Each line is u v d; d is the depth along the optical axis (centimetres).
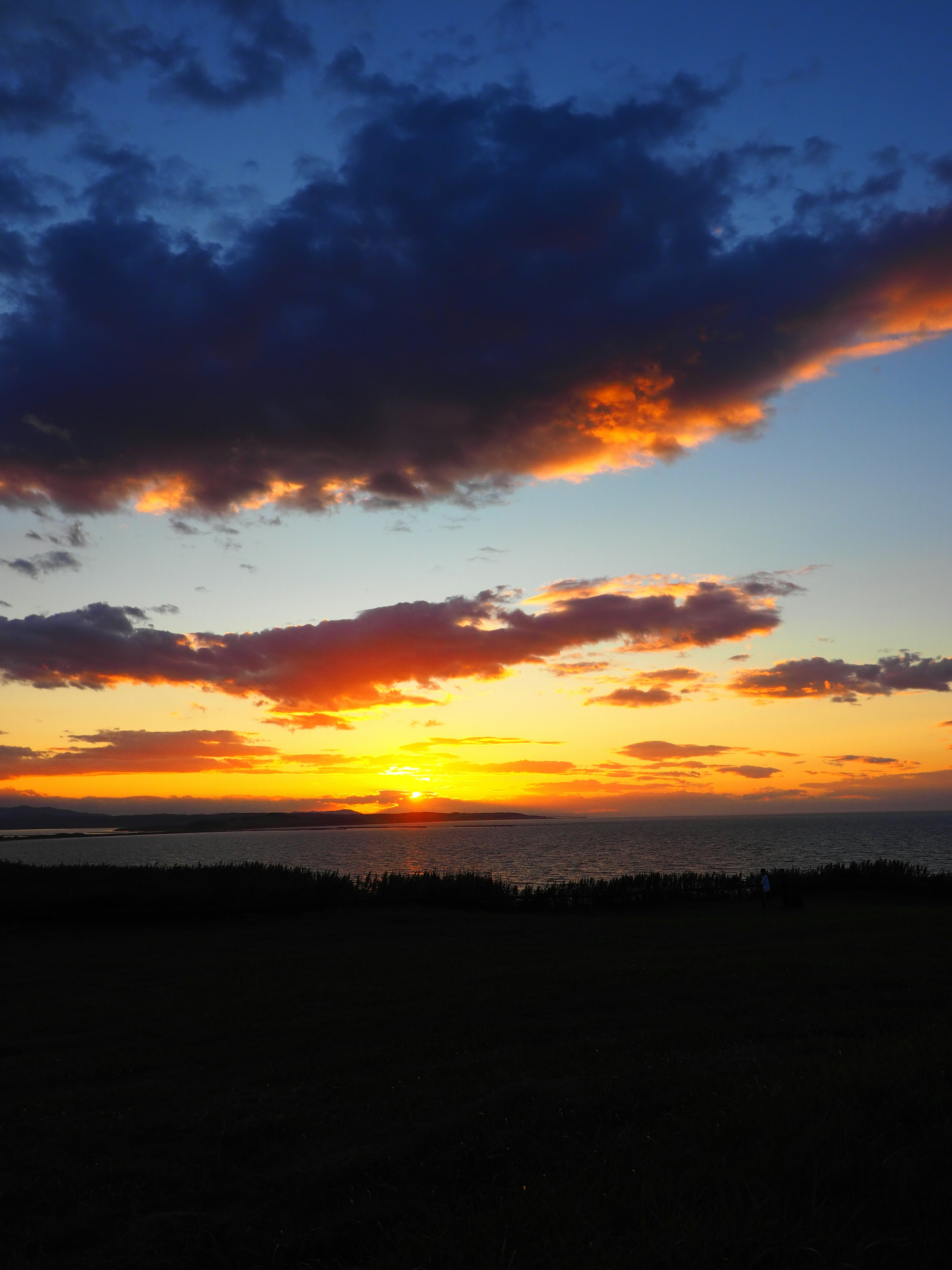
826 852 9712
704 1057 978
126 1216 609
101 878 3447
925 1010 1237
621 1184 507
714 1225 433
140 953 2238
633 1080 834
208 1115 832
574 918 3034
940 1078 670
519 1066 971
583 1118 708
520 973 1734
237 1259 516
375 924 2856
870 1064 734
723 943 2138
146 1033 1297
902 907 3117
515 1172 575
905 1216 445
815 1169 490
